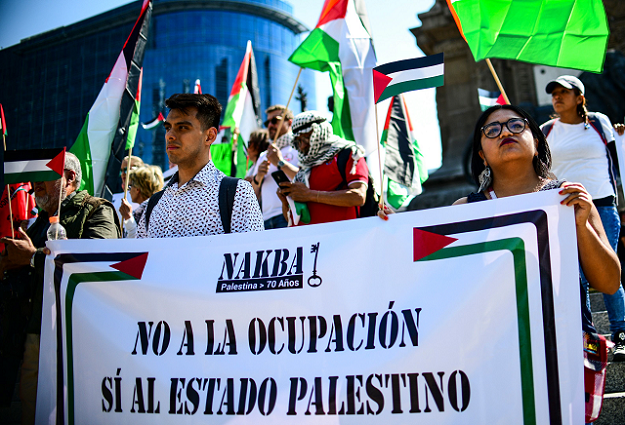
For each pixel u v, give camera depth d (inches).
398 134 186.9
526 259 88.1
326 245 98.8
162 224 114.3
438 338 88.6
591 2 123.2
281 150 198.2
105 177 159.5
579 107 161.6
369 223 97.9
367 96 175.8
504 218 91.3
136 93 164.9
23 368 116.5
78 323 106.2
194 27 2738.7
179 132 115.0
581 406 81.0
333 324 94.4
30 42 641.6
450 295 90.0
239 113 235.3
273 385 94.0
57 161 122.1
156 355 101.0
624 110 339.0
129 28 1255.5
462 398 85.5
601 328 165.2
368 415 88.8
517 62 417.4
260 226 114.9
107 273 107.6
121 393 101.0
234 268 102.3
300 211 136.6
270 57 2837.1
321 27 179.3
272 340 96.5
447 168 422.9
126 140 163.0
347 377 91.1
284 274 99.1
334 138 146.0
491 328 86.9
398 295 92.6
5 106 642.2
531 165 100.2
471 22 129.4
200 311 101.0
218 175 117.6
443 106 442.6
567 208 88.7
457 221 93.3
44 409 104.2
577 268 86.0
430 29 448.5
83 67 1098.7
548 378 82.9
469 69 438.0
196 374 98.0
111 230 130.2
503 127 97.8
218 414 95.0
